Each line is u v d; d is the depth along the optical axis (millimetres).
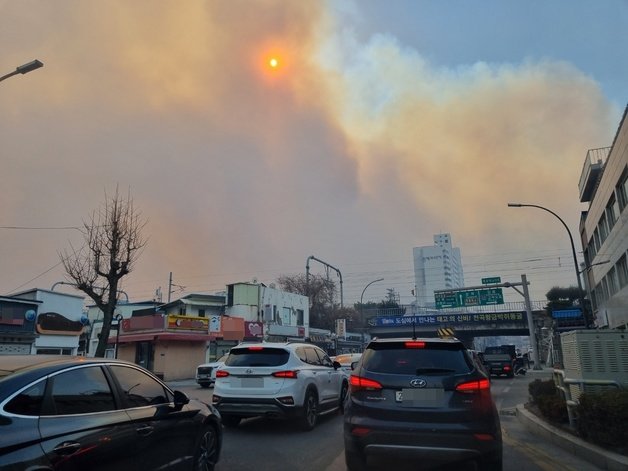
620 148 22812
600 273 34062
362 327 58375
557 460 7102
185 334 35594
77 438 3979
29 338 27312
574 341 8211
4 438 3451
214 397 9547
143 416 4871
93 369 4633
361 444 5883
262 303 46812
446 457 5652
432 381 5914
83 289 20297
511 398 17250
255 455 7562
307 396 9711
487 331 64312
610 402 6910
